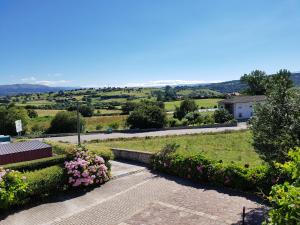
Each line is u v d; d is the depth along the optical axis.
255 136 11.77
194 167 16.78
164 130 47.38
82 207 13.52
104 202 14.02
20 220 12.24
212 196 14.14
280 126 11.23
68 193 15.38
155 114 49.19
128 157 22.52
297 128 10.66
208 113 61.69
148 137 38.69
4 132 47.97
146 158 21.08
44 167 15.59
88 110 74.62
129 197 14.55
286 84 11.67
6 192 12.86
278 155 11.11
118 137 39.78
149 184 16.50
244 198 13.74
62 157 16.09
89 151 16.88
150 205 13.24
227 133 40.69
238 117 63.00
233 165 15.26
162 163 18.88
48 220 12.20
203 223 11.25
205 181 16.31
